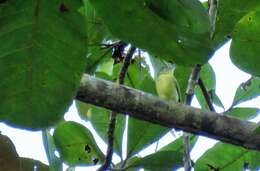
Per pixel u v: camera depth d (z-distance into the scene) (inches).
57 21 192.5
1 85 194.1
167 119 205.0
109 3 193.0
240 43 198.5
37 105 194.5
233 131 205.3
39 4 191.9
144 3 192.9
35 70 193.9
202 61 195.2
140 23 193.5
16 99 194.4
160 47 194.5
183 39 194.1
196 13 193.2
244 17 198.5
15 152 205.9
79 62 193.6
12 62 193.6
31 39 193.0
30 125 195.0
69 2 192.2
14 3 191.8
